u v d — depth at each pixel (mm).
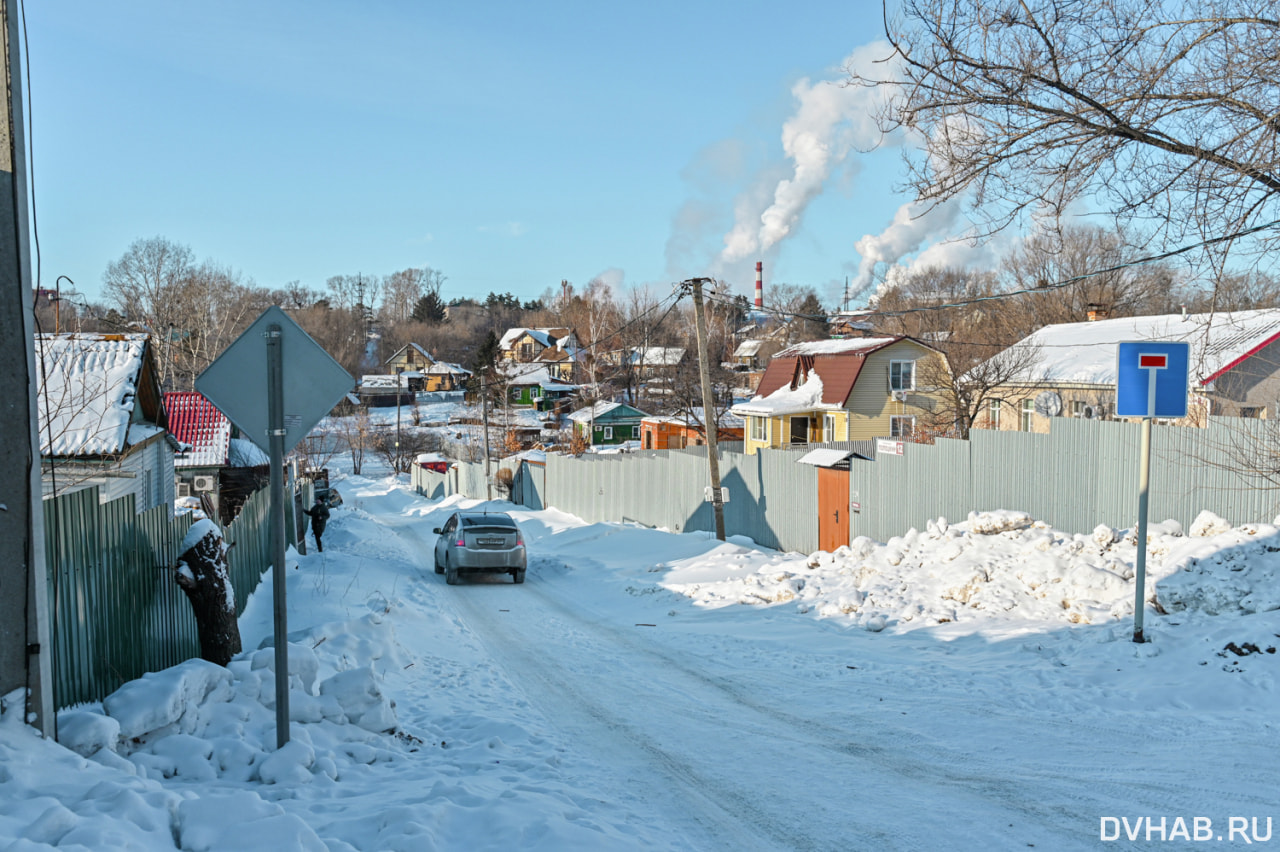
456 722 7312
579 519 34312
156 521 7926
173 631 8383
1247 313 12266
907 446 16969
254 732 5789
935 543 12766
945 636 9930
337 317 114000
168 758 5195
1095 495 13500
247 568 14125
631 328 88375
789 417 41531
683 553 20438
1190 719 6477
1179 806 4992
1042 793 5336
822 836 4863
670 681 9172
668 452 27391
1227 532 9562
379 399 101062
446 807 4551
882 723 7086
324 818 4527
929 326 55438
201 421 27891
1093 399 28391
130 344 15625
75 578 5984
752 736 6965
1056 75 7348
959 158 7719
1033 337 34812
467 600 16359
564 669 9992
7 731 4578
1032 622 9883
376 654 8945
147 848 3666
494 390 77125
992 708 7230
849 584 13008
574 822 4648
